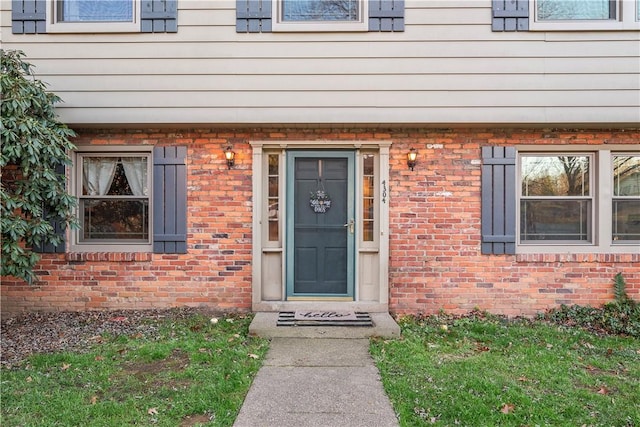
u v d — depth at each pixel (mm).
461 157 5363
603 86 5004
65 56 5059
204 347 4164
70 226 4996
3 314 5379
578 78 5008
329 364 3797
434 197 5375
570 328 4883
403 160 5383
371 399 3125
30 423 2762
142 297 5445
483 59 5020
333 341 4422
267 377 3514
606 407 2982
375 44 5035
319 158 5453
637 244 5383
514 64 5012
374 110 5039
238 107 5062
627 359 3916
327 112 5047
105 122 5070
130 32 5062
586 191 5449
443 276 5391
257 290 5316
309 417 2873
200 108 5074
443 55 5023
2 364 3787
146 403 3043
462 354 4023
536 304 5355
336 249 5457
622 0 4988
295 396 3172
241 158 5414
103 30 5039
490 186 5344
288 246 5449
